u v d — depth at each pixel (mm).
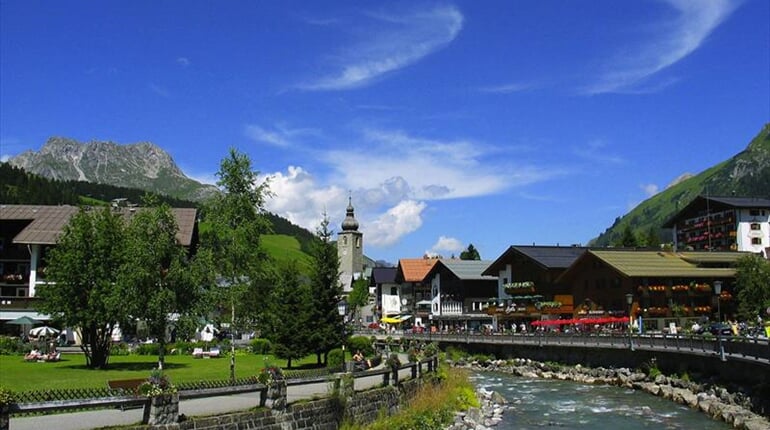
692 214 125188
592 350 63625
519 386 56625
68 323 44969
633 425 37000
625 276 77625
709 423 36500
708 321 78125
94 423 21422
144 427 20141
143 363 50344
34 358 50469
